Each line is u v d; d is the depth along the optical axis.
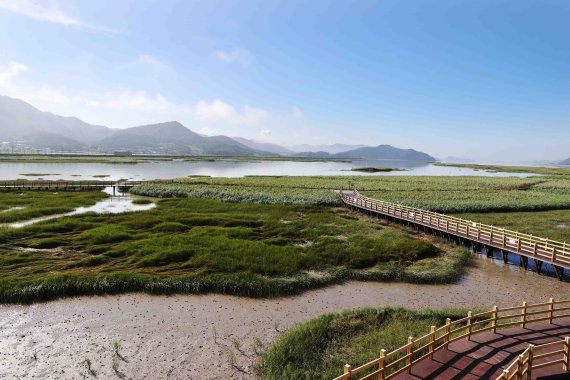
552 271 33.28
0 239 37.19
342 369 16.88
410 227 49.16
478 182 114.12
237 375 16.67
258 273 29.20
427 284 29.52
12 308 23.27
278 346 18.67
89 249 34.69
